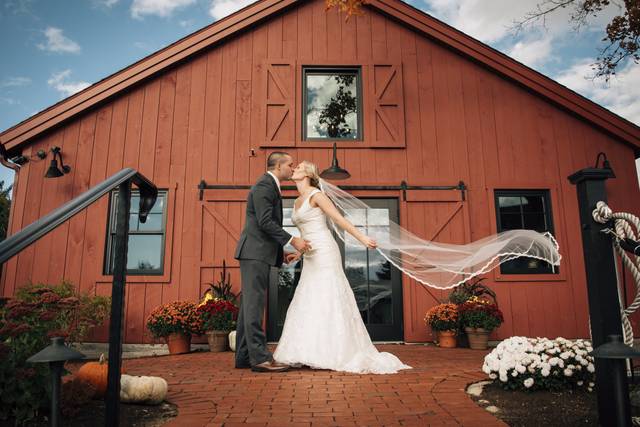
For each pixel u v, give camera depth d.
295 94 7.28
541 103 7.41
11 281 6.52
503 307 6.72
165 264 6.68
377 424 2.34
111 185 1.68
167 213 6.84
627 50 6.08
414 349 5.80
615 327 2.22
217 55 7.38
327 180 6.81
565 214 7.06
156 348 6.44
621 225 2.20
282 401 2.82
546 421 2.39
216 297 6.34
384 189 7.02
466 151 7.22
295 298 4.21
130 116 7.11
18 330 2.43
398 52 7.51
